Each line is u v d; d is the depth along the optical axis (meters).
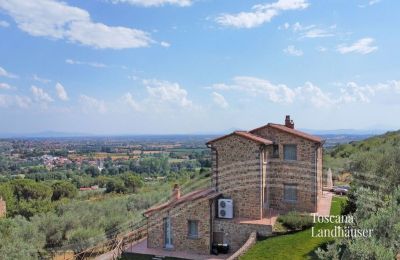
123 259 27.72
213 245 28.44
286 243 24.45
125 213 48.19
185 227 29.19
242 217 29.69
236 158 30.22
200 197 29.20
